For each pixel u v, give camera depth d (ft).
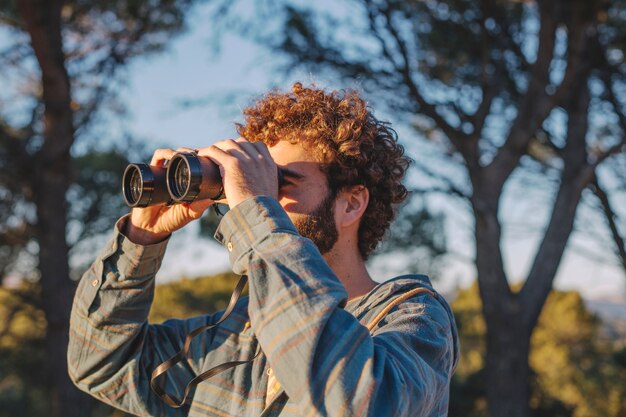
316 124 4.44
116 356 4.83
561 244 22.71
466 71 22.81
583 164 22.80
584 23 20.35
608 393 53.98
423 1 21.67
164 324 5.17
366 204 4.55
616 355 53.47
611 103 22.75
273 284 3.53
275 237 3.67
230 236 3.76
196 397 4.55
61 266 26.03
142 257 4.71
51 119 24.63
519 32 22.74
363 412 3.22
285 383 3.36
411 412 3.42
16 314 36.06
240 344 4.62
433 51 22.50
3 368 38.70
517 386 22.40
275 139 4.57
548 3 20.53
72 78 25.61
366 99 5.06
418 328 3.86
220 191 4.05
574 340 58.34
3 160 25.72
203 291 54.03
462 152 22.08
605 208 23.21
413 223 26.81
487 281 22.49
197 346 4.87
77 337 4.89
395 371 3.43
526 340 22.63
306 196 4.36
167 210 4.64
